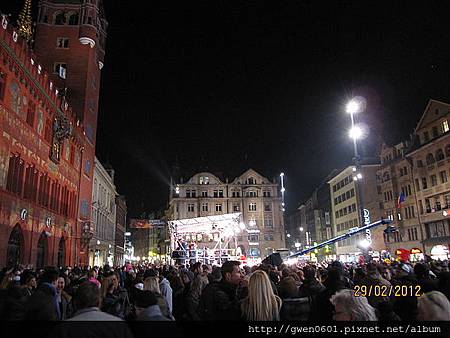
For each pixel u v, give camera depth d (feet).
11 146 79.87
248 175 303.68
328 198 306.14
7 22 81.00
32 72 90.53
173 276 43.14
